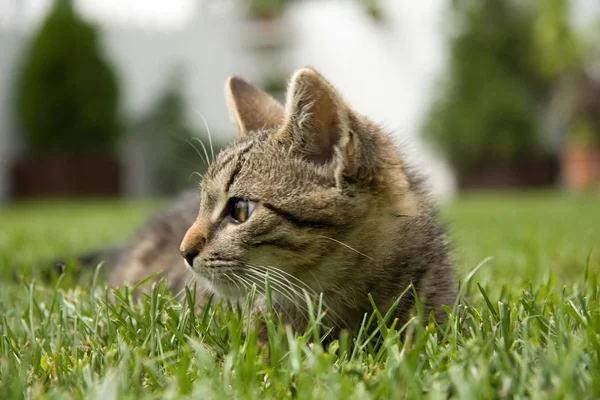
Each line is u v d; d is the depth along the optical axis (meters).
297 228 3.93
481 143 26.84
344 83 28.14
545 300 3.96
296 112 4.07
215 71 28.72
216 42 28.83
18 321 4.11
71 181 25.48
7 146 25.55
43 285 5.51
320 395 2.65
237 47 28.78
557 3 24.42
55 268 6.29
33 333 3.81
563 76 26.34
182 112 27.25
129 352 3.16
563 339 3.02
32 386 2.99
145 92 28.23
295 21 28.38
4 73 25.83
